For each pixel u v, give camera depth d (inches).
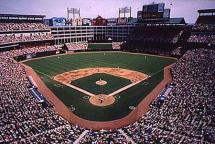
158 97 2135.8
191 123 1545.3
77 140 1418.6
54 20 5270.7
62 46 5182.1
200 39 4065.0
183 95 2034.9
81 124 1756.9
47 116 1724.9
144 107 2060.8
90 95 2362.2
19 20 4938.5
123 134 1499.8
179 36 4707.2
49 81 2832.2
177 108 1793.8
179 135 1402.6
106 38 6171.3
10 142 1296.8
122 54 4694.9
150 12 5029.5
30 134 1417.3
